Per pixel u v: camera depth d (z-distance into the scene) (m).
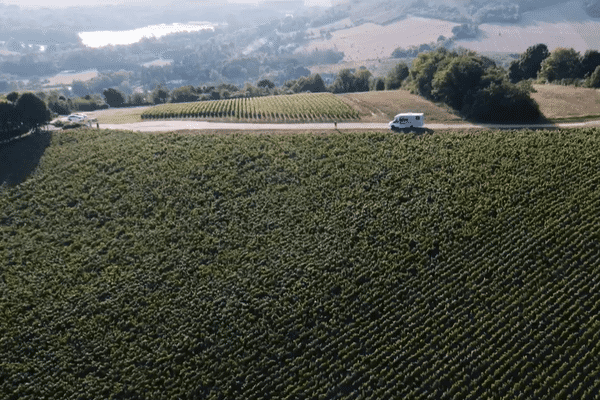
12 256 64.38
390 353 49.19
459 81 99.50
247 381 47.66
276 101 114.56
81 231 68.25
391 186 71.44
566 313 50.38
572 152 74.56
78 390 47.94
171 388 47.81
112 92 159.62
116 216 70.50
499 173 71.69
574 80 120.00
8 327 54.34
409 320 51.97
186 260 61.91
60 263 62.81
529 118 91.19
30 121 92.75
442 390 45.56
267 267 60.00
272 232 65.25
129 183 76.88
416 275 57.22
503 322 50.66
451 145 80.44
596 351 46.38
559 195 66.12
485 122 92.38
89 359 50.69
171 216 69.56
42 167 82.25
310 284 56.97
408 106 105.44
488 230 61.84
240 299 56.06
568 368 45.69
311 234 64.44
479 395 44.56
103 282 59.59
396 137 84.88
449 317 51.94
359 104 108.62
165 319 54.34
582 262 56.41
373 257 59.81
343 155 80.00
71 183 77.56
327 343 50.81
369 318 52.91
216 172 78.12
